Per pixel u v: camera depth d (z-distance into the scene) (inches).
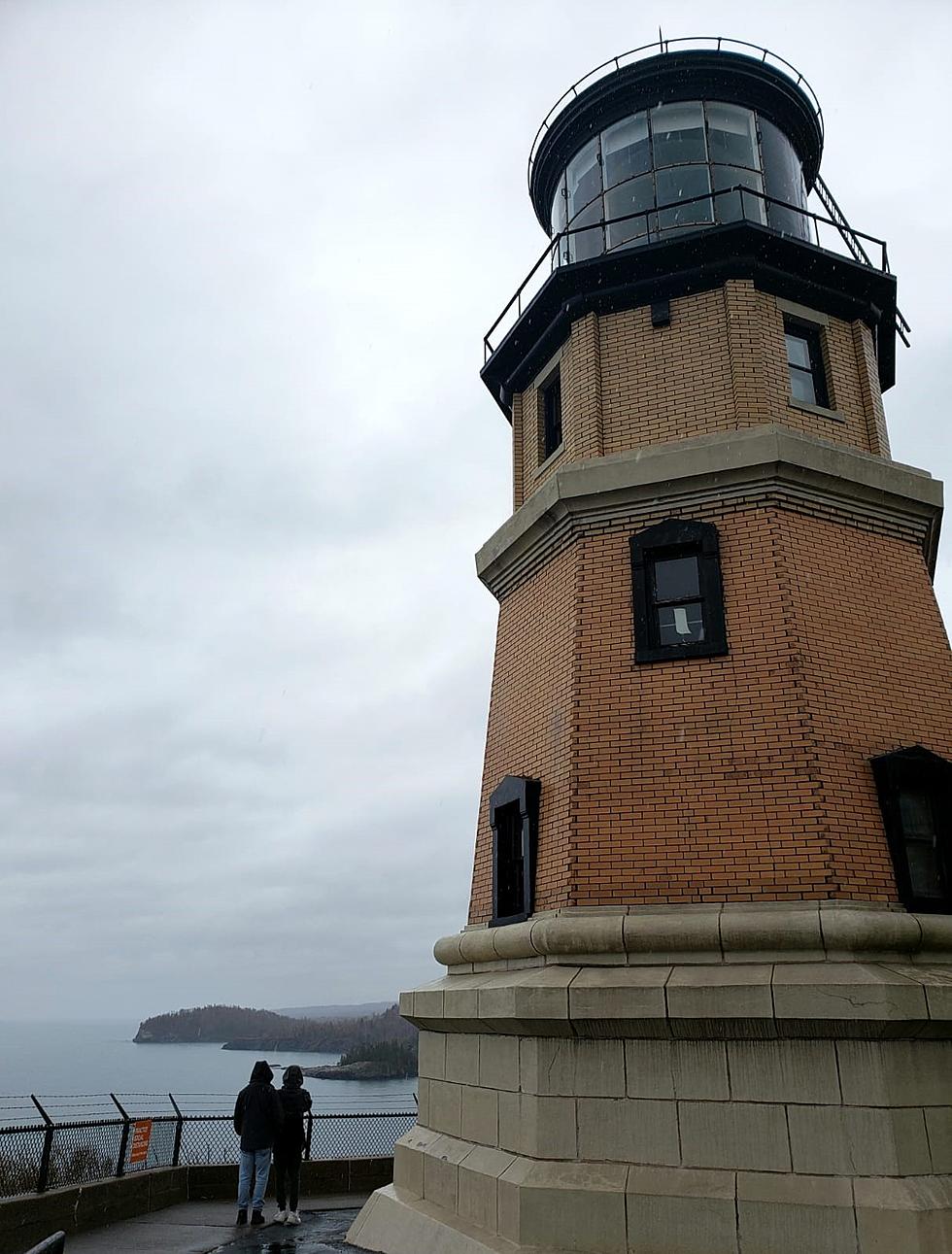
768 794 448.5
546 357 664.4
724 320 578.2
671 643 515.8
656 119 669.3
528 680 566.9
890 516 544.4
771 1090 382.3
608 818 469.7
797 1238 355.3
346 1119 741.3
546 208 773.3
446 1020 488.7
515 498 671.8
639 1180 384.2
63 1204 545.3
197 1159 691.4
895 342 672.4
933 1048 383.2
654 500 534.6
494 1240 402.6
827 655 483.8
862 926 398.3
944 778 462.0
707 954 418.6
